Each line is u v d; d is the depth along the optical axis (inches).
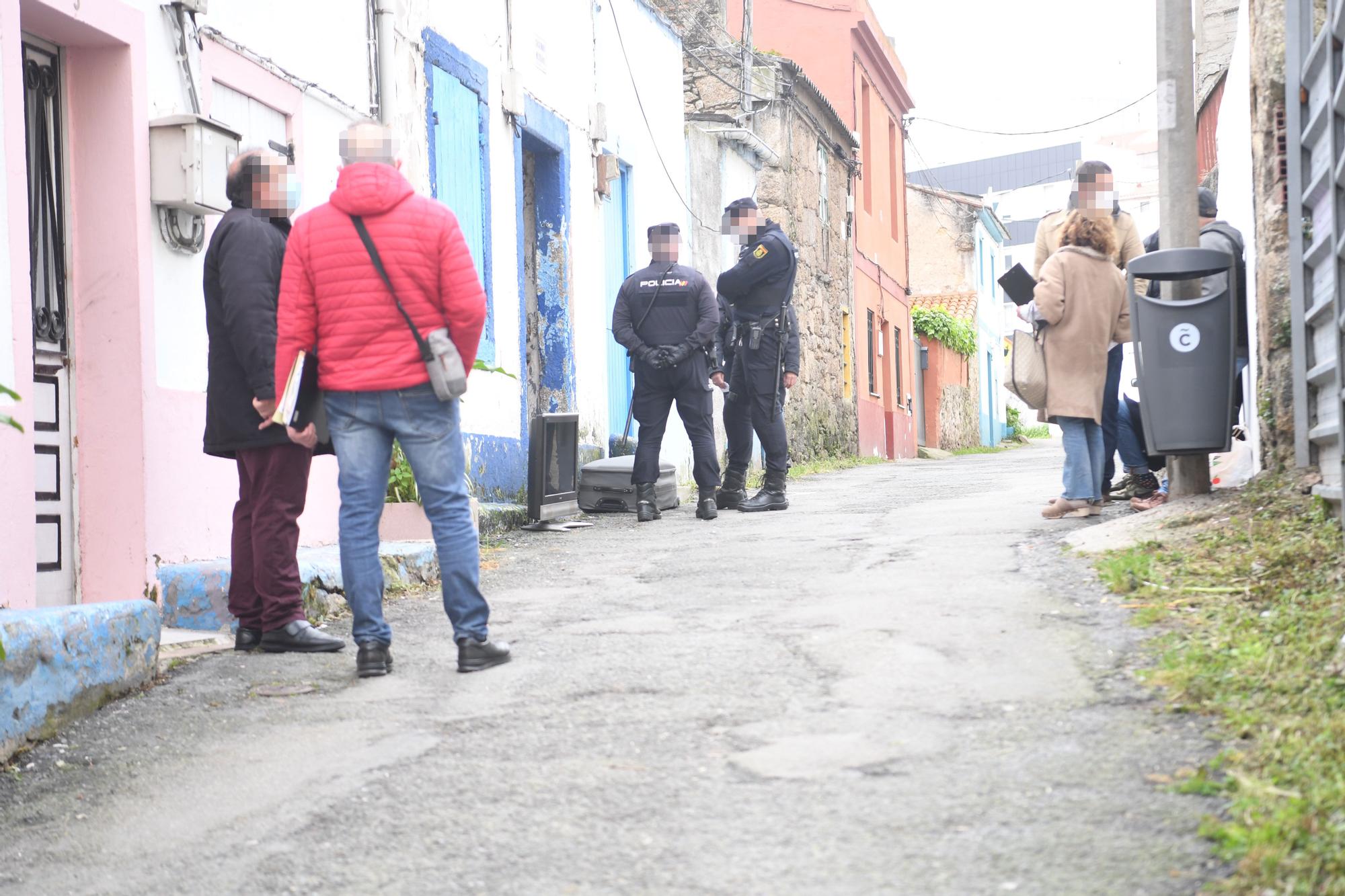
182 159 229.1
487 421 394.0
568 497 370.0
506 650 183.9
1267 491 238.4
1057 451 970.1
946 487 438.0
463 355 182.2
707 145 653.3
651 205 569.6
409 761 142.3
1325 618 156.4
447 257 178.5
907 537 273.0
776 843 110.4
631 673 169.0
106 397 225.5
